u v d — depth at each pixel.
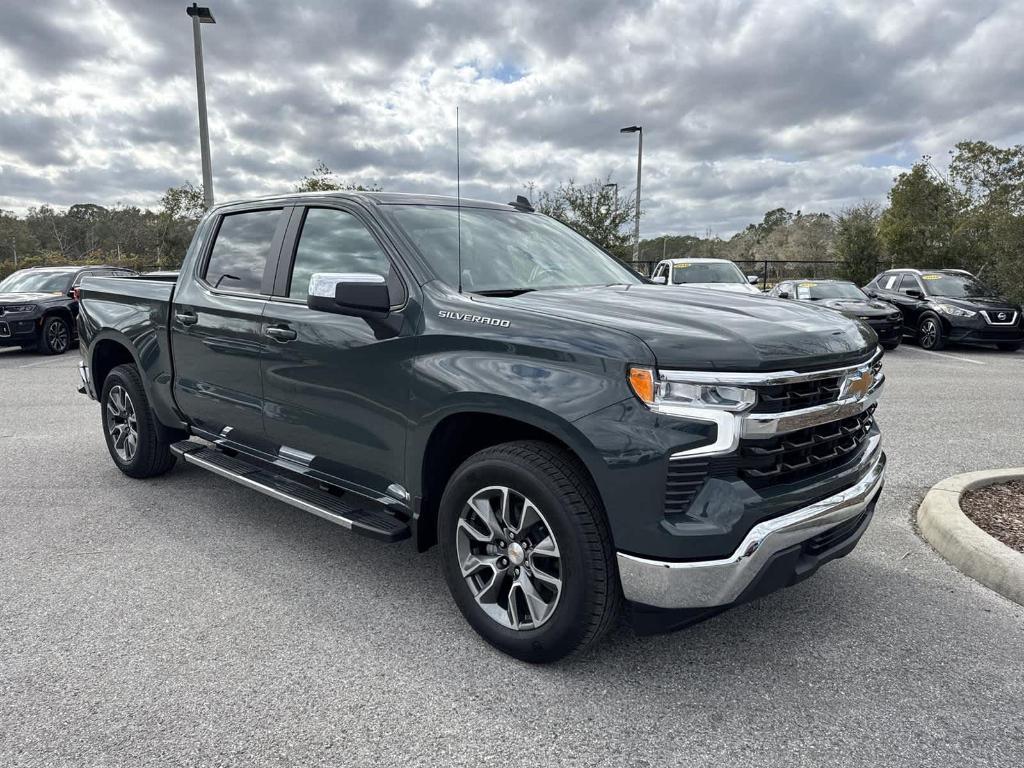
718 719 2.42
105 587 3.41
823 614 3.18
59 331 13.24
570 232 4.31
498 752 2.25
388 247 3.24
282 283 3.68
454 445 3.04
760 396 2.40
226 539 4.02
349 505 3.36
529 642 2.69
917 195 25.77
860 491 2.77
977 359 12.62
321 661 2.77
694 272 13.92
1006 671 2.72
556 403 2.48
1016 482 4.72
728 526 2.33
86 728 2.34
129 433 5.04
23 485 5.00
